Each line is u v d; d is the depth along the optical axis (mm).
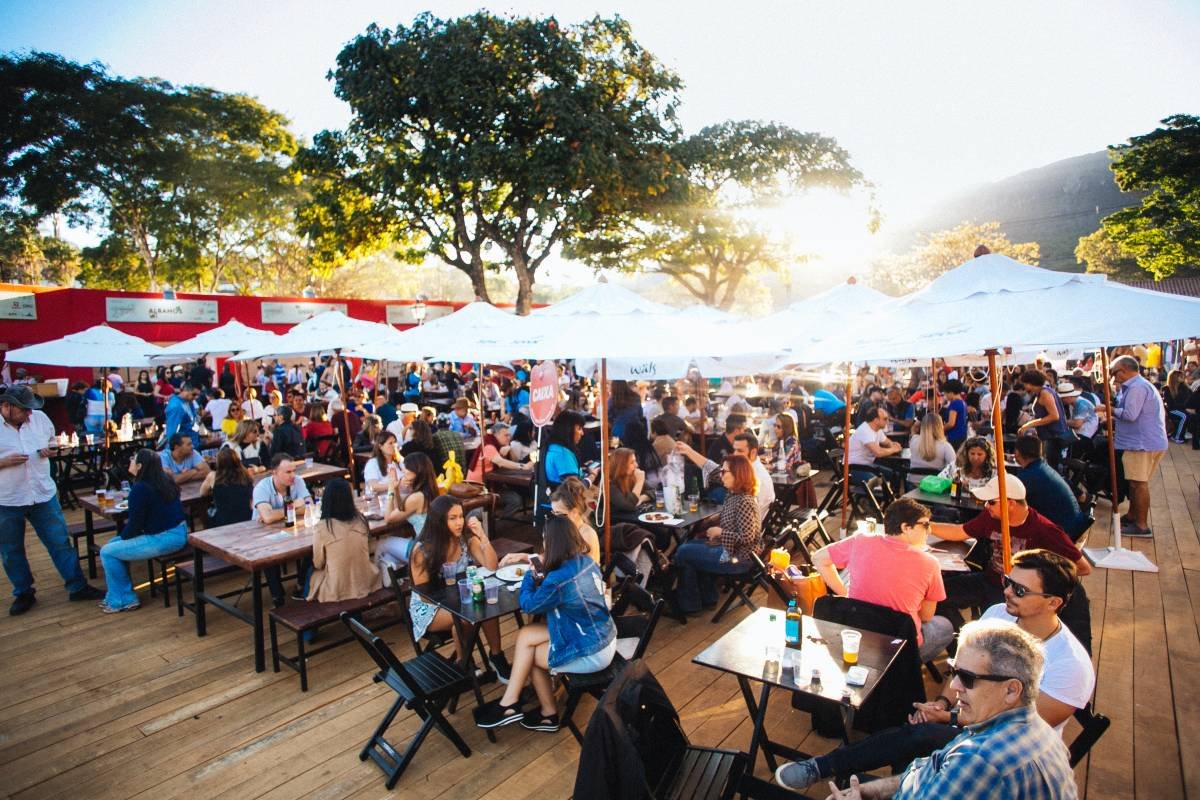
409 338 8383
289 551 5258
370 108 18250
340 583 5074
